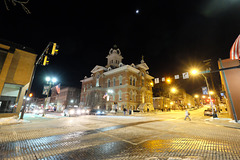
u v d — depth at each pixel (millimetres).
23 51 16641
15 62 16062
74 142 5492
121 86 32250
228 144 5258
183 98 68312
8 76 15344
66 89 52000
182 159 3662
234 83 13938
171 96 56219
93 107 36688
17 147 4762
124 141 5664
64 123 11609
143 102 35531
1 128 8781
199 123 12570
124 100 30688
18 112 16203
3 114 14391
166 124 11406
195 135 6934
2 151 4297
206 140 5879
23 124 10812
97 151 4391
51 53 11055
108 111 30703
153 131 8008
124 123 11781
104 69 39312
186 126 10375
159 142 5516
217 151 4387
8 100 16406
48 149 4590
